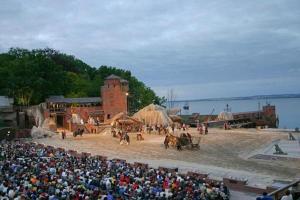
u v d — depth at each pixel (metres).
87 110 97.19
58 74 106.12
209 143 66.25
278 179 37.56
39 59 104.75
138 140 70.19
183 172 41.16
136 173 33.19
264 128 92.38
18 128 78.19
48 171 31.20
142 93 129.25
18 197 21.48
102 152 56.94
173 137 61.97
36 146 53.31
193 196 25.19
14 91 95.25
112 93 99.25
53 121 86.19
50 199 22.03
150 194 24.98
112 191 25.30
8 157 39.34
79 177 29.20
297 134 76.12
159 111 90.25
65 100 95.88
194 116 115.56
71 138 73.69
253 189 31.95
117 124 84.81
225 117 103.88
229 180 33.66
